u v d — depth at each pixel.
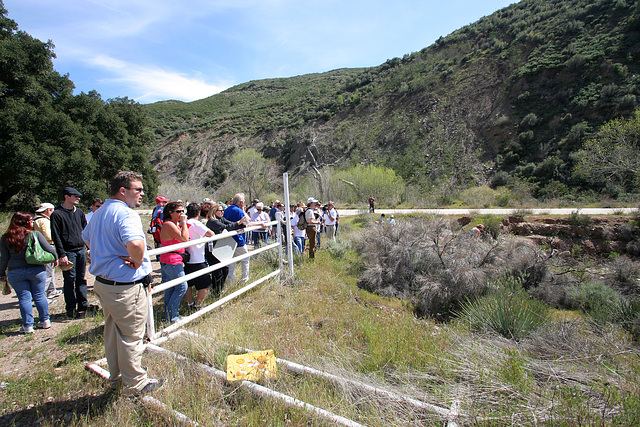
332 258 9.32
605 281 9.28
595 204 22.20
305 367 3.11
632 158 23.78
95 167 18.56
